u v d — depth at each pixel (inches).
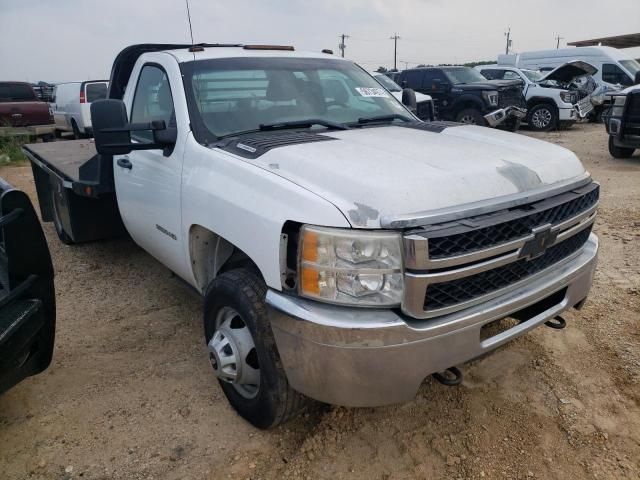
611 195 287.7
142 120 153.8
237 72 141.8
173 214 132.2
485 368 133.6
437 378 100.7
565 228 106.2
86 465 108.2
